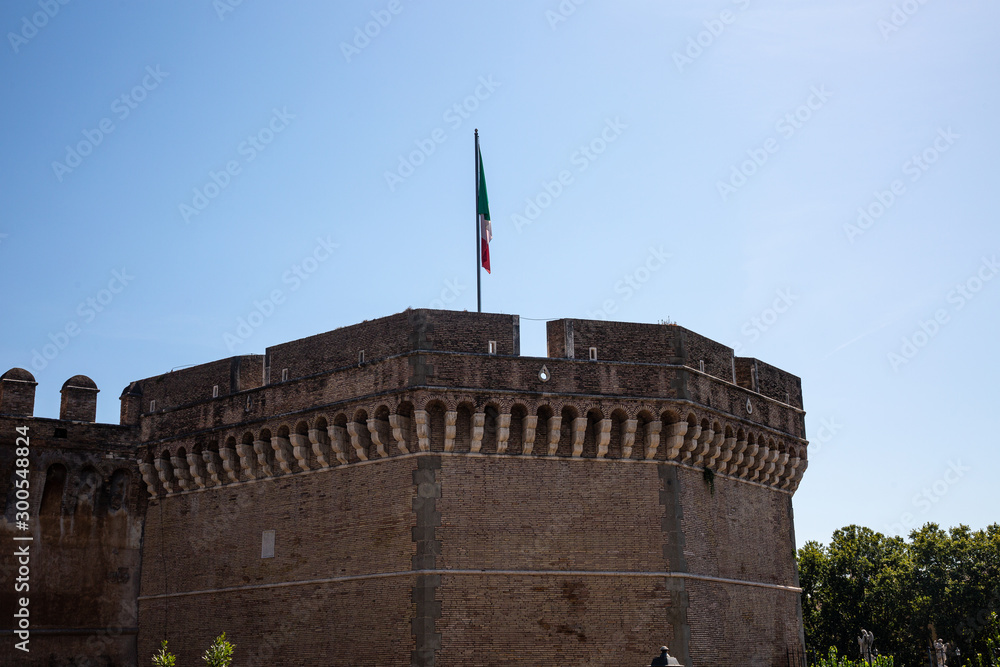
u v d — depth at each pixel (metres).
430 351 36.56
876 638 88.06
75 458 44.00
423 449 35.97
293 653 37.44
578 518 36.59
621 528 36.91
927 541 88.94
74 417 44.69
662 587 36.62
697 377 39.66
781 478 45.66
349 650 35.91
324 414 38.44
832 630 89.69
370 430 37.00
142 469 44.06
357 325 38.88
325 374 38.94
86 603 42.72
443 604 34.53
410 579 34.94
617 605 35.97
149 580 43.34
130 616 43.25
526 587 35.38
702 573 38.16
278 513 39.62
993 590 84.44
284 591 38.41
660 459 38.28
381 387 37.16
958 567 87.56
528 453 36.84
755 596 41.38
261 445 40.34
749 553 41.78
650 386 38.38
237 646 39.12
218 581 40.66
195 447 42.47
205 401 42.72
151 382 45.56
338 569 37.09
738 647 39.16
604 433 37.38
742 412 42.28
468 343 37.28
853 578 90.81
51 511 43.25
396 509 36.09
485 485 36.19
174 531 43.03
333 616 36.72
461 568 35.03
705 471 40.03
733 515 41.31
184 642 41.06
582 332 38.53
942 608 85.19
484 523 35.75
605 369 38.12
